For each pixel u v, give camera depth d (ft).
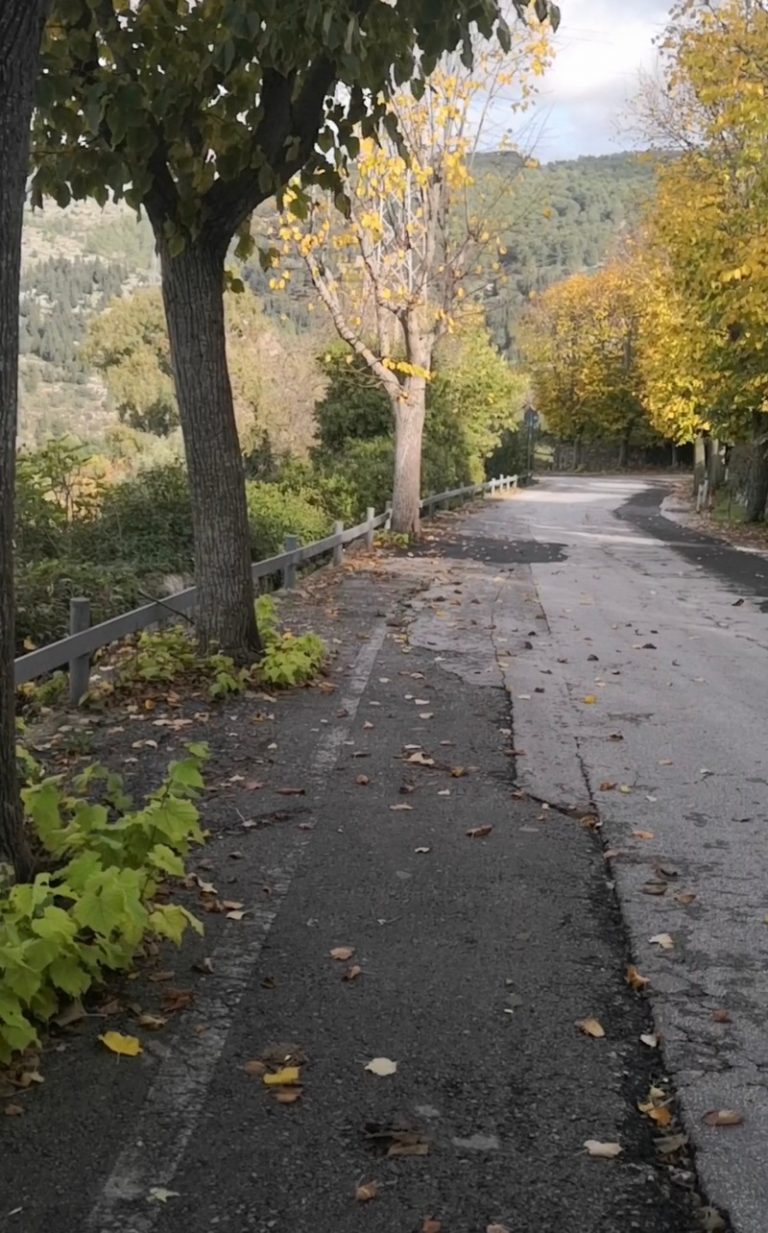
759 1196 10.37
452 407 135.44
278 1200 10.17
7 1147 10.84
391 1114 11.54
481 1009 13.84
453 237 79.77
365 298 79.41
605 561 73.05
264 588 53.67
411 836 20.08
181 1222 9.86
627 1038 13.26
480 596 53.78
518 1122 11.48
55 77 24.17
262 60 26.30
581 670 35.78
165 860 14.46
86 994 13.83
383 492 91.71
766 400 91.71
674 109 101.91
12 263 13.32
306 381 139.03
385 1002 13.94
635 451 298.76
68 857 15.43
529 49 73.36
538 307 295.28
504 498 153.28
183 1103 11.63
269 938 15.72
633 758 25.44
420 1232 9.78
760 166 77.61
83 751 24.93
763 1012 13.91
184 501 55.42
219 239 31.04
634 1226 9.96
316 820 20.81
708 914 16.89
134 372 191.21
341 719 28.37
